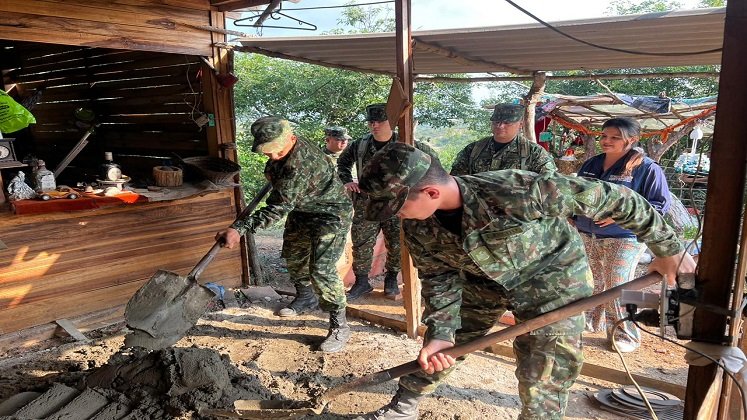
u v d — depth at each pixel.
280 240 8.26
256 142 3.30
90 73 6.25
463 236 1.88
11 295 3.74
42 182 3.94
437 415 2.82
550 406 2.05
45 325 3.91
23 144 7.58
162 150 5.57
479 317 2.39
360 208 4.73
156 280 3.37
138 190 4.27
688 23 3.28
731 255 1.49
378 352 3.68
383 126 4.42
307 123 12.27
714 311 1.50
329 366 3.47
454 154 15.09
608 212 1.82
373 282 5.47
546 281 1.99
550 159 3.80
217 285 4.84
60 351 3.71
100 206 3.89
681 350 3.71
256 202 3.70
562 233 1.99
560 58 4.58
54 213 3.86
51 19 3.73
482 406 2.93
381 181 1.72
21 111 3.67
